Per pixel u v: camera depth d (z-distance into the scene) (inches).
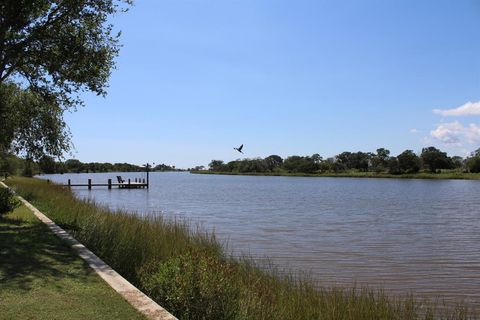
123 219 579.2
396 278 528.1
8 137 805.2
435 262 625.3
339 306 306.5
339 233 920.3
